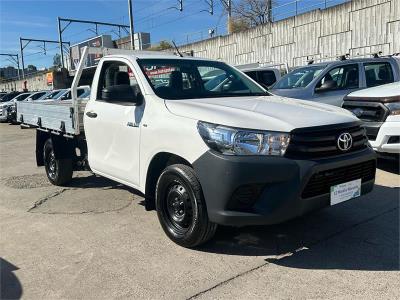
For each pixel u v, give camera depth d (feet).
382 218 16.11
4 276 12.53
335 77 30.50
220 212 12.16
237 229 15.30
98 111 17.89
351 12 79.25
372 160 13.53
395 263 12.46
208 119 12.68
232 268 12.46
